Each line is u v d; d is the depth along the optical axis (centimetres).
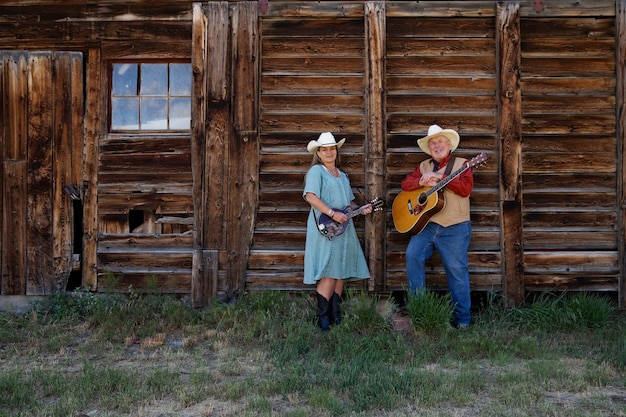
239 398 400
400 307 601
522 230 607
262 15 618
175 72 641
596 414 363
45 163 626
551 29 620
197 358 479
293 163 622
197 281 615
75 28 627
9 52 624
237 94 616
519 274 604
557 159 620
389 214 614
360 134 620
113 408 381
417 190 557
